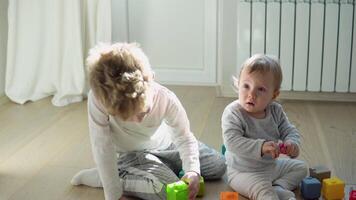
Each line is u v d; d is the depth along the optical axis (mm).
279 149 1548
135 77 1332
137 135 1594
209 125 2309
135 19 2953
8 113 2496
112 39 2939
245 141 1567
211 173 1728
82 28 2670
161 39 2971
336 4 2523
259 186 1562
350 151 1999
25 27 2596
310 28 2568
